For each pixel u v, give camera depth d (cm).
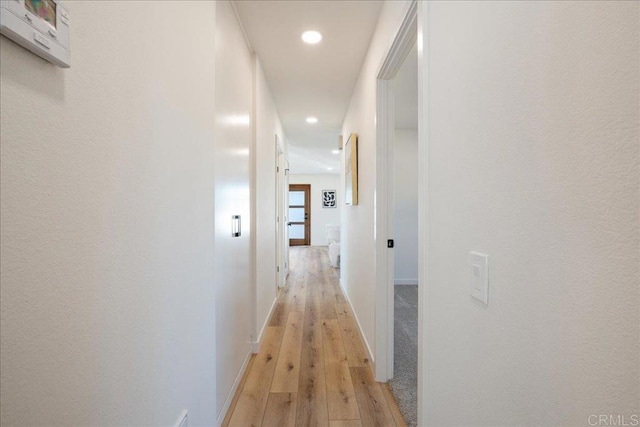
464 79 82
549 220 51
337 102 364
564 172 48
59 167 52
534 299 55
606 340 41
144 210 79
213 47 133
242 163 213
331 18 205
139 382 77
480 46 74
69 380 54
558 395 49
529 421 56
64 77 53
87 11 58
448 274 92
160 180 87
